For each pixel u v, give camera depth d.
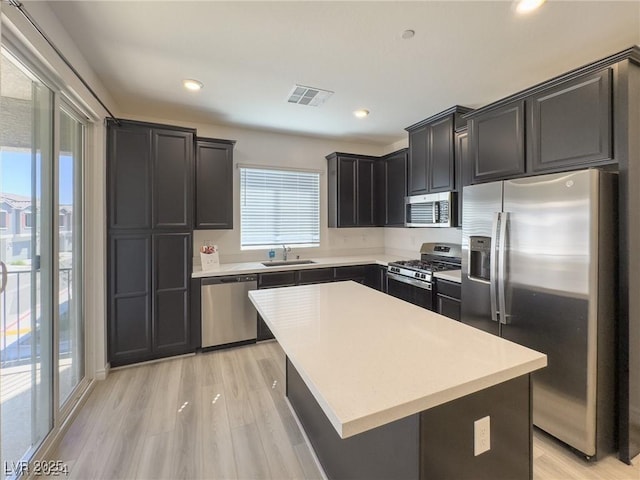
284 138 4.18
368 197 4.35
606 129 1.71
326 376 0.97
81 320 2.42
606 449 1.71
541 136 2.04
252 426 2.01
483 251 2.23
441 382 0.94
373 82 2.59
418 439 0.93
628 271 1.67
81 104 2.18
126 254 2.78
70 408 2.11
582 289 1.65
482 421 1.04
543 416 1.87
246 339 3.35
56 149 1.86
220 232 3.87
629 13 1.72
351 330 1.40
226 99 2.94
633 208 1.67
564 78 1.90
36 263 1.70
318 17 1.78
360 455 1.29
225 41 2.01
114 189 2.72
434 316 1.61
